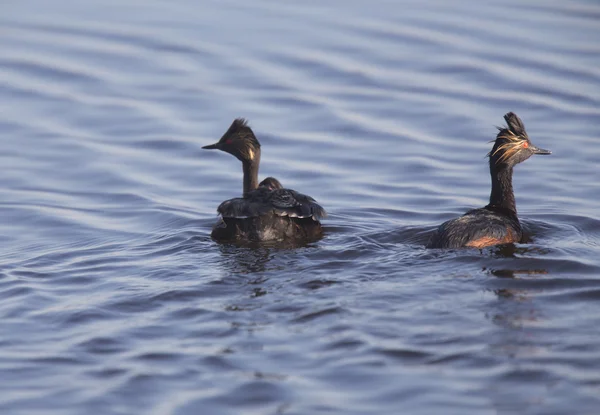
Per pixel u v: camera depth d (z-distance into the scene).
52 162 21.41
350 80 25.59
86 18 30.31
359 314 12.46
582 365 10.77
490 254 14.85
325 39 28.06
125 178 20.62
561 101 24.02
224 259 15.12
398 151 21.80
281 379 10.73
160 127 23.22
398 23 29.20
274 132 22.88
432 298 13.01
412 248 15.47
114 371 11.09
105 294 13.65
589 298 12.92
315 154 21.80
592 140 21.92
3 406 10.30
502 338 11.58
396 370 10.83
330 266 14.59
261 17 30.08
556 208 18.22
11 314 12.97
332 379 10.68
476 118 23.27
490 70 25.81
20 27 29.50
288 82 25.53
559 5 30.70
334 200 19.30
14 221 18.36
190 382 10.76
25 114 23.89
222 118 23.66
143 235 17.17
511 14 29.88
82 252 16.06
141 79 25.89
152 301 13.28
